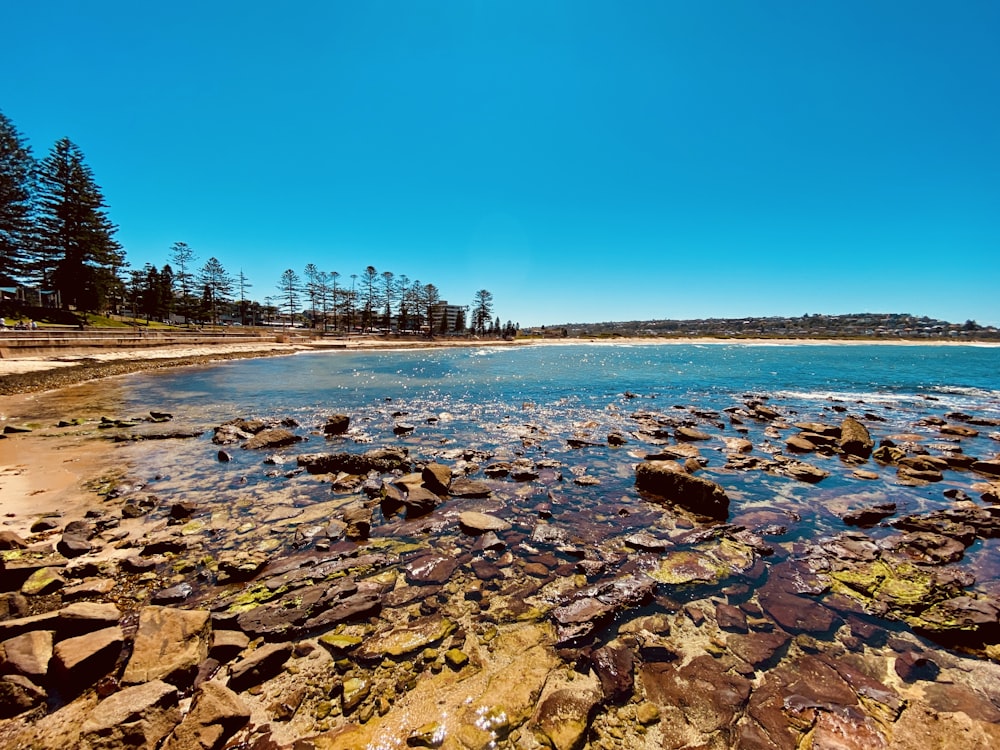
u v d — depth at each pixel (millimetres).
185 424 15078
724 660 4312
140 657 3924
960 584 5742
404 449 12141
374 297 125500
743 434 14906
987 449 13344
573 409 19375
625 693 3854
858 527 7734
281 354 54062
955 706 3740
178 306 92188
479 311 148875
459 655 4289
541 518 7859
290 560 6188
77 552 6184
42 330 39469
